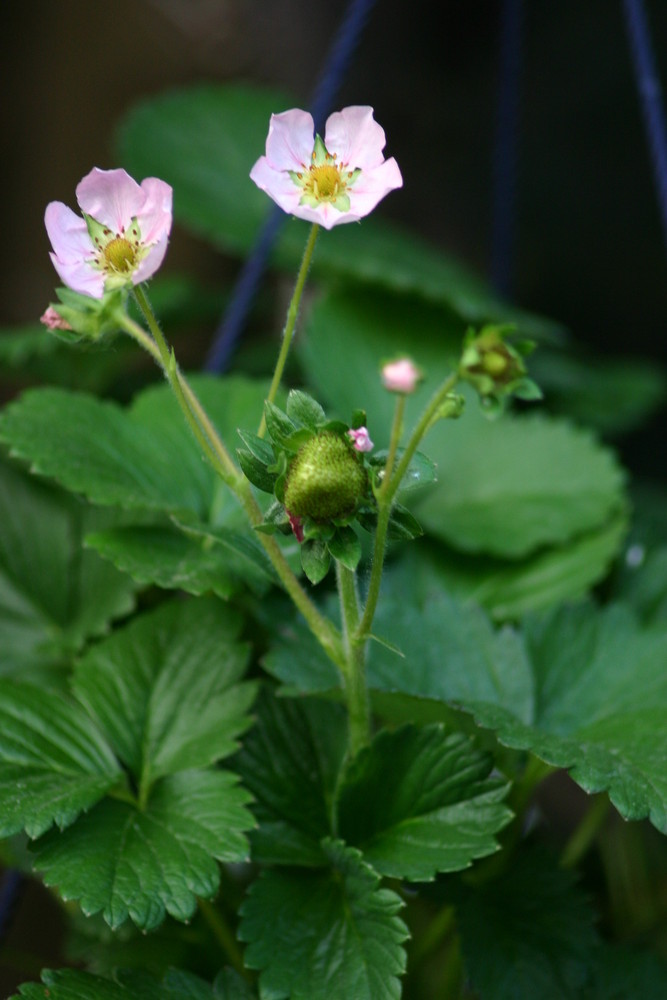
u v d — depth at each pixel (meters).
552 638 0.56
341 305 0.68
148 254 0.48
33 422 0.56
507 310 0.70
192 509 0.56
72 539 0.60
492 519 0.62
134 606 0.58
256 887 0.51
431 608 0.56
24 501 0.61
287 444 0.48
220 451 0.50
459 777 0.51
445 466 0.65
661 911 0.61
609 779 0.50
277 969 0.50
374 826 0.52
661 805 0.50
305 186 0.49
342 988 0.49
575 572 0.61
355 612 0.50
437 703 0.52
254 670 0.57
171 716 0.53
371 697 0.53
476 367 0.46
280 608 0.55
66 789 0.51
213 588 0.53
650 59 0.63
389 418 0.66
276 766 0.53
